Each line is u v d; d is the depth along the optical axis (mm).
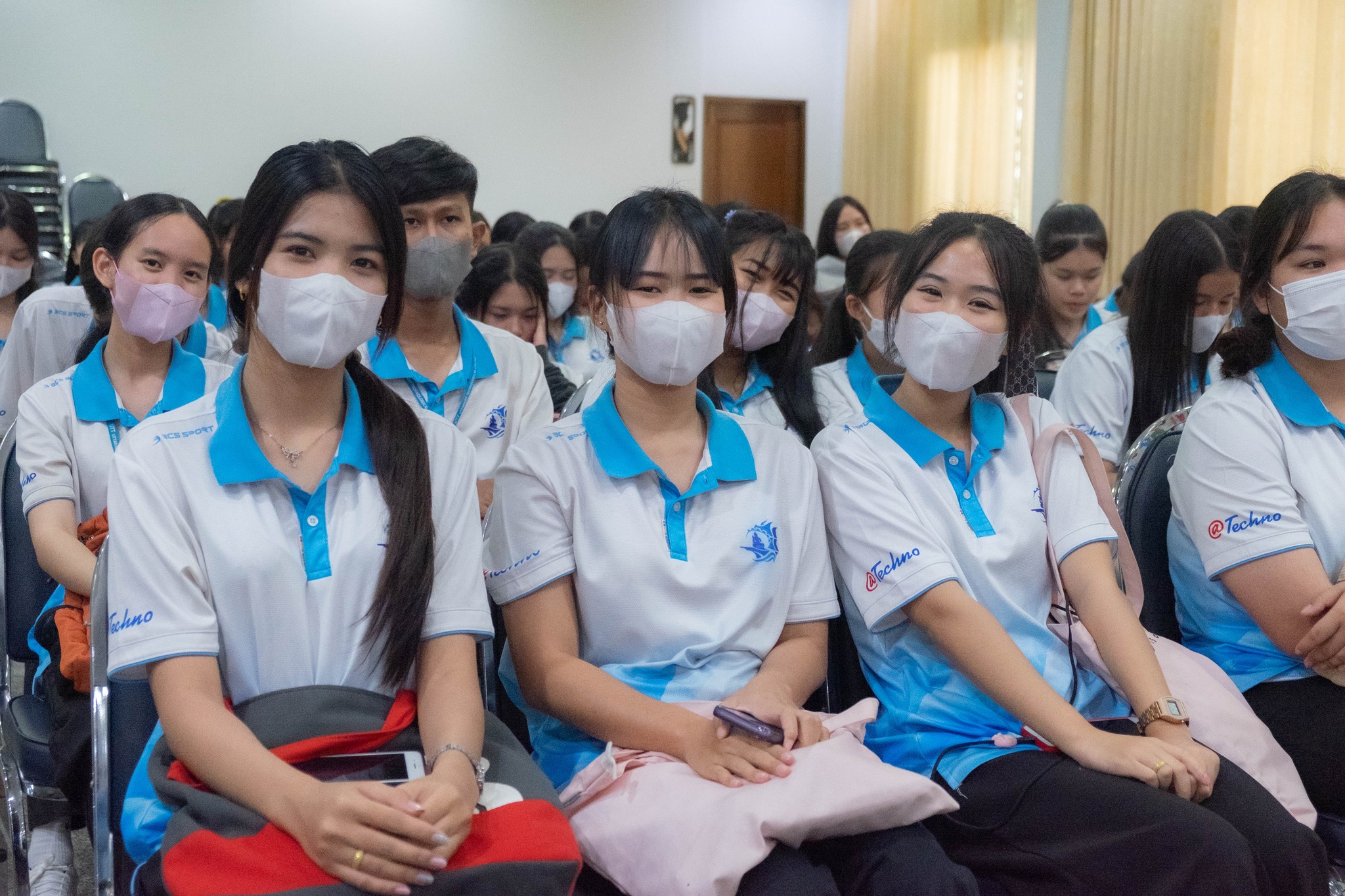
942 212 1802
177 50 7820
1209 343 2512
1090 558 1669
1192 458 1804
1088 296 3256
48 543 1776
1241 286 1870
